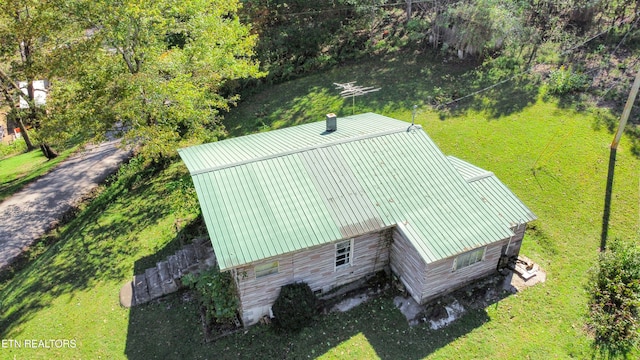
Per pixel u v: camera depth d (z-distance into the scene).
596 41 28.23
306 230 14.41
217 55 23.73
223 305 15.38
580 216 18.83
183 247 18.88
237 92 31.98
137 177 25.69
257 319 15.67
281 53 33.81
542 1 30.67
